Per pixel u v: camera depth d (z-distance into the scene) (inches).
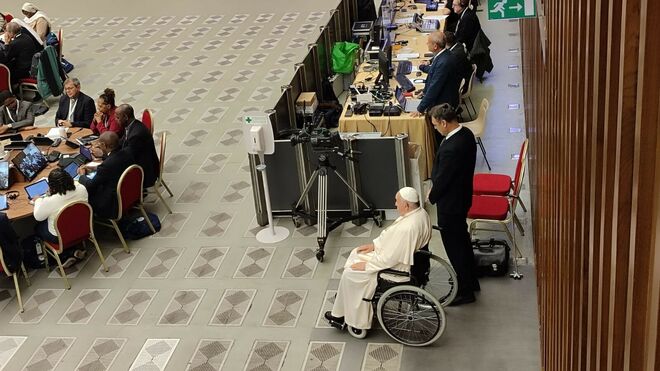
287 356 243.4
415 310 233.6
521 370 226.5
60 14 637.3
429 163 327.9
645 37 61.1
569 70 121.3
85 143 337.4
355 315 239.5
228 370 240.7
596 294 89.7
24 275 290.0
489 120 385.4
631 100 68.7
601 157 85.7
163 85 469.1
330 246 296.0
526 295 256.8
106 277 291.3
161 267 294.2
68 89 360.5
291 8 599.2
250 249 299.4
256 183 304.2
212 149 382.0
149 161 319.3
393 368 233.5
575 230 111.0
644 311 66.0
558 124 145.9
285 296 271.1
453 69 311.1
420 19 431.8
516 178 271.7
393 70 367.6
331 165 286.2
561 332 137.8
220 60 502.3
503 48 478.3
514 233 282.2
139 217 317.7
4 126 354.3
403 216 230.7
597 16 85.2
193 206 332.8
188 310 269.4
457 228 246.4
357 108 328.5
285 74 470.0
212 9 613.9
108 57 527.8
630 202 70.7
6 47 465.4
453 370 229.8
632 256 66.7
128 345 255.9
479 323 247.0
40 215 277.7
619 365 74.9
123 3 651.5
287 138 310.0
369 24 464.8
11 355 256.4
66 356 253.9
